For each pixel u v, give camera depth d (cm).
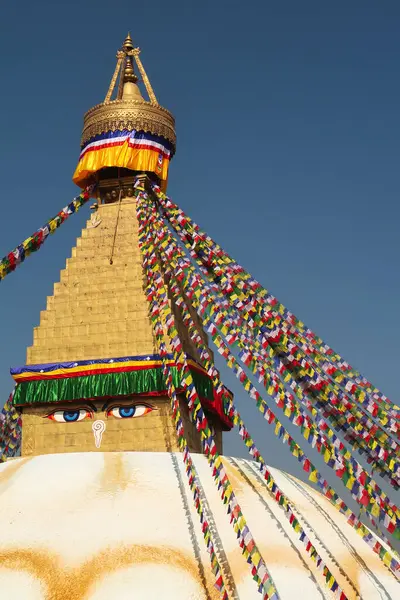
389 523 1908
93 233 2719
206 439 2002
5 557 1766
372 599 1895
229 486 1881
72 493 1945
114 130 2842
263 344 2253
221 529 1892
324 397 2241
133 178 2848
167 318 2278
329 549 1994
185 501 1947
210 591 1719
